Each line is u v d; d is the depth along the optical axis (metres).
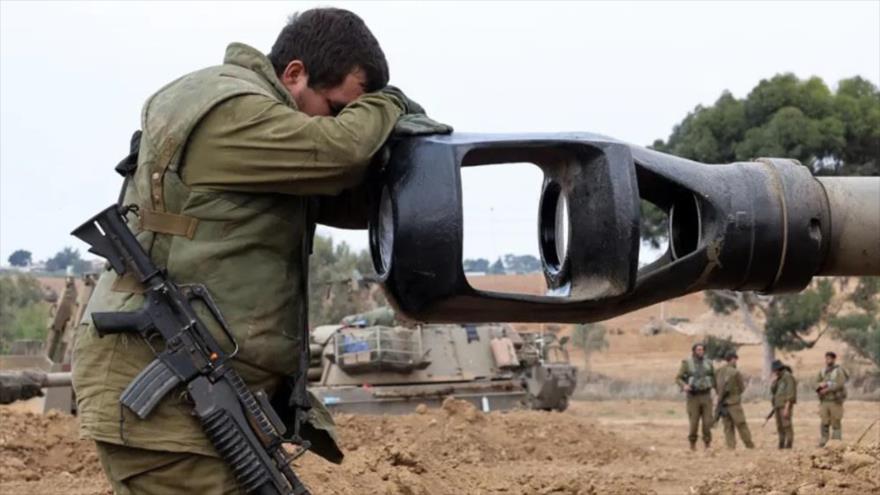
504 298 3.61
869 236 3.79
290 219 3.69
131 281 3.59
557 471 12.88
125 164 3.78
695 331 71.12
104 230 3.58
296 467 8.13
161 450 3.53
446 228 3.55
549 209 4.00
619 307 3.77
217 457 3.57
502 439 17.14
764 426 29.23
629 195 3.62
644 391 49.41
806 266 3.80
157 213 3.59
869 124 41.62
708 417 21.94
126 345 3.58
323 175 3.57
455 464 13.34
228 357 3.55
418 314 3.68
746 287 3.89
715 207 3.74
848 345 47.44
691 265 3.77
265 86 3.72
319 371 23.95
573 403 43.91
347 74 3.81
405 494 8.42
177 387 3.53
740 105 43.25
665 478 12.03
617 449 17.70
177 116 3.59
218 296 3.58
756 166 3.87
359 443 15.98
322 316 40.06
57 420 13.48
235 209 3.59
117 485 3.62
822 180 3.89
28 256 79.50
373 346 23.30
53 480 10.26
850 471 8.20
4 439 12.43
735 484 8.72
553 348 26.23
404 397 23.25
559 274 3.84
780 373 22.02
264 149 3.54
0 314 53.69
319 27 3.81
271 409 3.58
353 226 4.27
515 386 24.16
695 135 43.62
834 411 21.64
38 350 23.47
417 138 3.66
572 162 3.73
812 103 42.28
